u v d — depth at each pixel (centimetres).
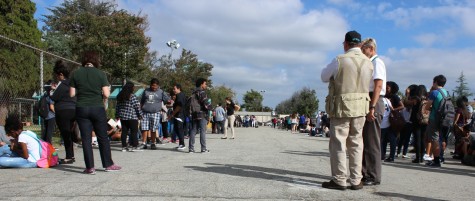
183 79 3828
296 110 7600
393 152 874
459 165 845
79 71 606
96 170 646
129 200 427
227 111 1677
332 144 509
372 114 526
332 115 502
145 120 1043
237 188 498
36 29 3059
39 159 670
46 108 834
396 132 870
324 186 513
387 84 871
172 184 520
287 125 4191
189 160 784
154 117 1047
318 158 862
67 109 705
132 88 975
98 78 612
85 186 504
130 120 977
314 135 2489
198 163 736
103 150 629
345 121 502
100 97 618
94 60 626
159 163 734
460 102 962
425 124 838
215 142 1388
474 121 1157
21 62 1297
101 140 627
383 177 621
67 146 724
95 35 2408
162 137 1456
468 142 918
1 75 1216
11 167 661
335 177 504
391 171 699
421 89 861
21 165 660
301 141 1560
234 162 755
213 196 452
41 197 440
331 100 505
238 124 5997
